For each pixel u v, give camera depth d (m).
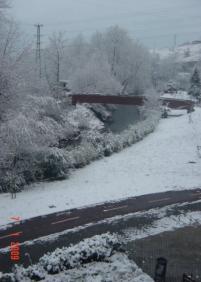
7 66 26.44
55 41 78.94
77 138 40.03
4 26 27.67
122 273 16.12
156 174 32.44
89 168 34.19
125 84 92.19
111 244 17.75
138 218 23.03
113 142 40.03
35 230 21.33
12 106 27.31
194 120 56.62
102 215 23.45
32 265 16.66
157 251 18.50
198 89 99.19
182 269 16.84
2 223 22.28
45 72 69.38
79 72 76.88
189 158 37.53
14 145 28.92
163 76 126.50
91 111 61.94
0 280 15.30
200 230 21.38
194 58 156.00
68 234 20.81
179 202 25.91
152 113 61.53
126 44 93.19
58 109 41.97
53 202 25.61
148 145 43.12
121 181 30.36
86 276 15.77
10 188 28.02
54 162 31.09
